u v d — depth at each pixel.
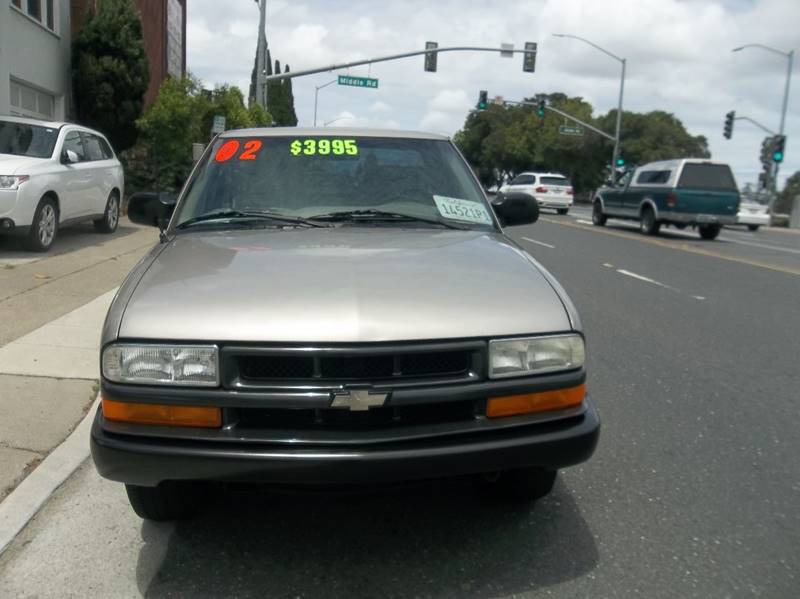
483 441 2.98
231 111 25.83
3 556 3.41
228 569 3.32
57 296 8.27
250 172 4.47
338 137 4.75
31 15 17.30
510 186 34.34
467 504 3.92
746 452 4.73
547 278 3.48
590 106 68.69
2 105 15.60
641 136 69.06
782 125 37.72
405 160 4.66
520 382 3.04
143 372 2.92
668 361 6.86
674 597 3.15
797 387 6.11
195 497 3.59
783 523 3.81
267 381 2.89
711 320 8.77
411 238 3.95
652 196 21.22
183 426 2.91
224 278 3.22
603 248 16.80
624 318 8.76
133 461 2.91
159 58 26.50
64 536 3.59
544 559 3.42
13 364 5.89
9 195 10.26
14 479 4.06
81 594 3.13
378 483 3.01
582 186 70.88
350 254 3.56
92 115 19.44
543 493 3.76
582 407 3.21
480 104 39.81
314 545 3.52
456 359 3.00
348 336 2.87
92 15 19.48
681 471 4.42
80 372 5.77
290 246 3.71
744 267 14.02
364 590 3.17
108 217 13.70
